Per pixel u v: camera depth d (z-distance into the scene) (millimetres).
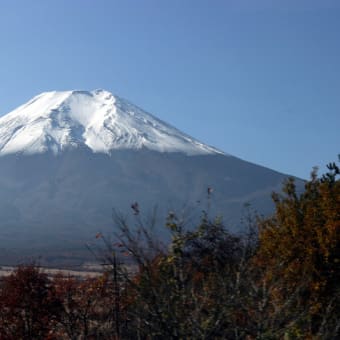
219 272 13188
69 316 30125
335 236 21422
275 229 22891
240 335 12430
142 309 12266
